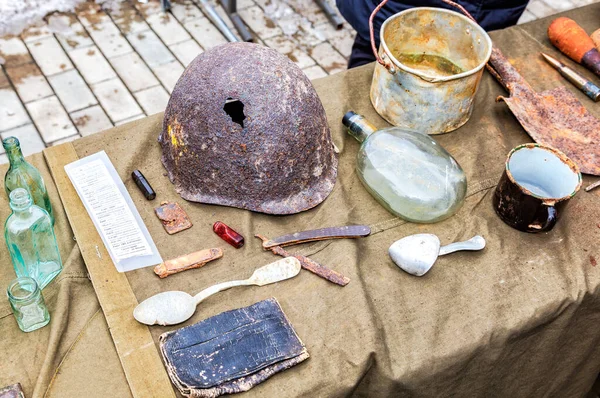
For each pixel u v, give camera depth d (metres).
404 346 1.08
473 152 1.43
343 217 1.26
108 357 1.02
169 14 2.88
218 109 1.16
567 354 1.29
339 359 1.04
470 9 1.79
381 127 1.48
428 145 1.30
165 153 1.33
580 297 1.17
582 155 1.40
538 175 1.32
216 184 1.24
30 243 1.08
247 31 2.78
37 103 2.42
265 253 1.20
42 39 2.68
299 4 3.03
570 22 1.70
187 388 0.96
